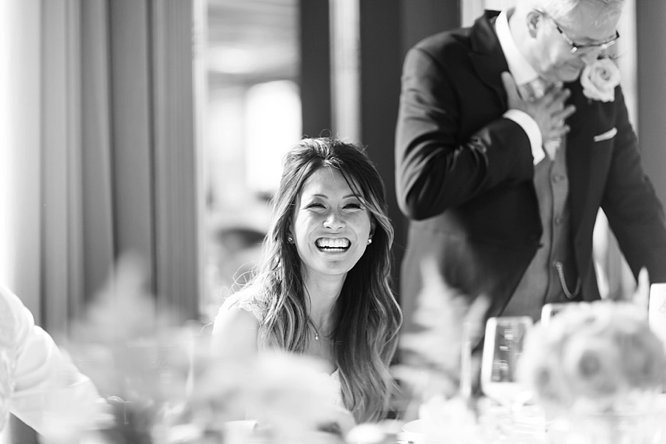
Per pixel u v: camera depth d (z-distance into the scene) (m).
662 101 4.59
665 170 4.58
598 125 3.41
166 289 4.25
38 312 4.00
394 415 2.56
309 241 2.49
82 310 3.95
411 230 3.60
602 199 3.62
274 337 2.52
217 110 6.23
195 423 1.11
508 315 3.44
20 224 3.96
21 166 3.96
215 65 6.00
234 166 6.33
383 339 2.63
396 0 4.73
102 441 1.06
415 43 4.74
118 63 4.16
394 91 4.73
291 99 6.12
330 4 4.69
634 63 4.62
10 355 1.87
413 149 3.31
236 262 5.53
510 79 3.33
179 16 4.25
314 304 2.57
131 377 1.04
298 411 1.11
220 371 1.10
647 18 4.60
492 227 3.35
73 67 4.05
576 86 3.42
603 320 1.39
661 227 3.62
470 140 3.31
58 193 4.04
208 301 4.48
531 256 3.34
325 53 4.70
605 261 4.63
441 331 2.02
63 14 4.02
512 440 1.94
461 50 3.40
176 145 4.26
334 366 2.58
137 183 4.18
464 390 2.08
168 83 4.24
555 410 1.43
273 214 2.57
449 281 3.40
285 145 6.20
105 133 4.11
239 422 1.77
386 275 2.63
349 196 2.52
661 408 1.81
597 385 1.35
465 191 3.23
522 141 3.23
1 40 3.94
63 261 4.04
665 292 2.34
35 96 3.98
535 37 3.24
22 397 1.95
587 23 3.12
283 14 5.73
